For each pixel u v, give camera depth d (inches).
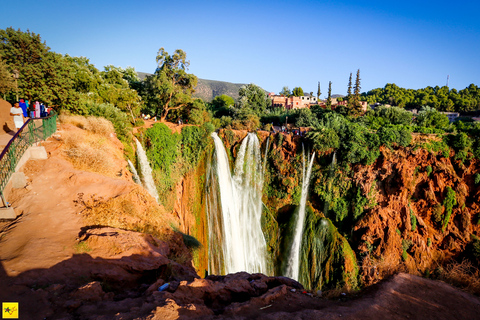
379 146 1469.0
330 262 1493.6
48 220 369.1
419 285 303.7
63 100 895.7
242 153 1633.9
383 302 265.1
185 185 1406.3
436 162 1497.3
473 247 1477.6
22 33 861.8
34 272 274.5
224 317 233.5
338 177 1542.8
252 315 245.9
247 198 1628.9
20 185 426.6
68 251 321.4
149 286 293.9
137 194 474.0
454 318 245.1
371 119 2135.8
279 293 286.0
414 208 1541.6
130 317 213.6
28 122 522.3
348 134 1492.4
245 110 2004.2
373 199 1502.2
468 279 325.1
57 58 919.7
